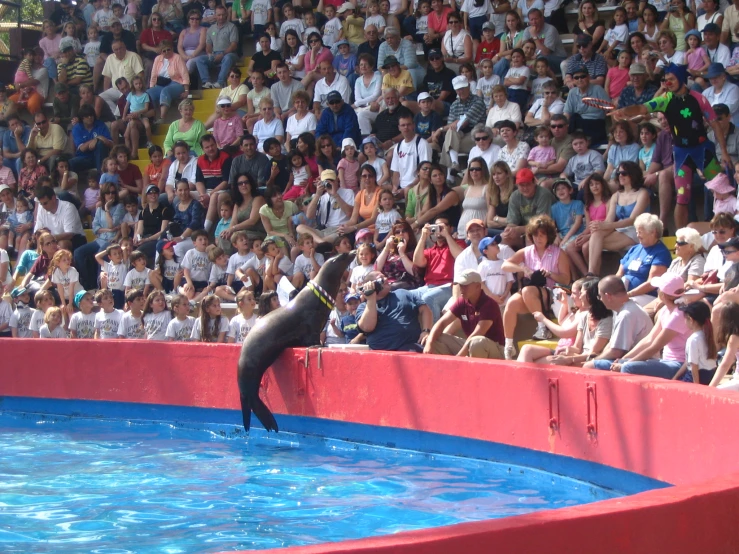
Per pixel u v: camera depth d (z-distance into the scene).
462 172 21.23
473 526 5.89
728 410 9.29
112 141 26.41
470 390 13.00
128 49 28.61
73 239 23.66
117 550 9.17
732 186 17.03
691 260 14.72
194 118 25.88
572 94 20.58
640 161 18.70
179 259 21.36
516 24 23.19
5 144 27.19
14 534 9.76
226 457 13.75
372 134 23.14
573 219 18.06
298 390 14.95
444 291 16.89
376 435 14.10
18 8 31.66
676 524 6.49
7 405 17.91
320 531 9.77
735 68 20.03
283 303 17.14
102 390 17.03
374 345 15.20
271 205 21.12
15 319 20.48
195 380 16.06
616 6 23.92
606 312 13.47
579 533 6.10
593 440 11.36
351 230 20.28
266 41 26.03
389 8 25.75
